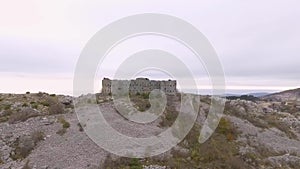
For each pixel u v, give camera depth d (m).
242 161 30.34
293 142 43.66
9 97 50.50
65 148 30.28
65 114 39.38
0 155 30.64
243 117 48.84
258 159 32.31
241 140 38.25
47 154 29.59
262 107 65.38
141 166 26.14
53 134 33.25
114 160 27.34
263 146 38.00
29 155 30.09
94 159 27.91
